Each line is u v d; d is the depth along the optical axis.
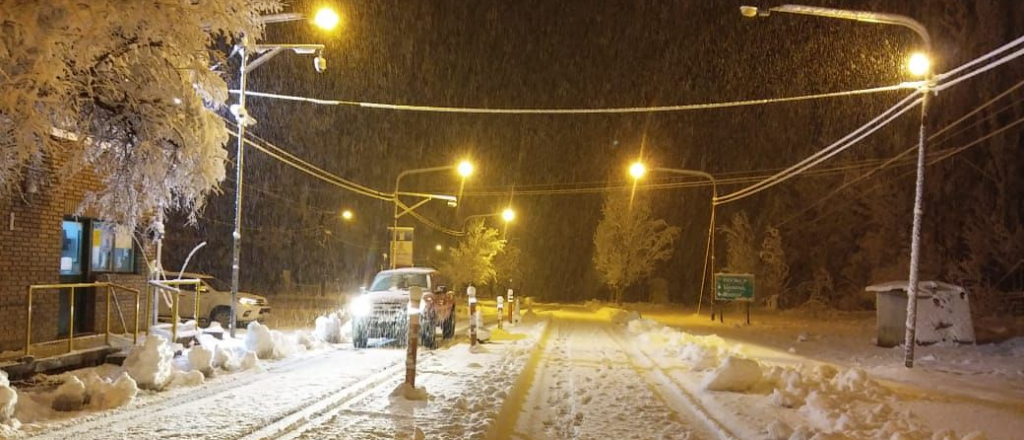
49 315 14.05
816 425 9.32
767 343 23.41
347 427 8.74
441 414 9.55
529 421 9.80
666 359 16.78
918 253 16.16
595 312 45.31
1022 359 19.00
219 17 9.03
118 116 9.38
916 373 15.31
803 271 53.50
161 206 11.22
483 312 38.16
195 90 9.63
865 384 11.65
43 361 11.36
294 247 63.09
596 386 12.66
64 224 15.06
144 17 8.18
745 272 49.78
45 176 13.23
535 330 24.89
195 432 8.28
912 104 16.44
